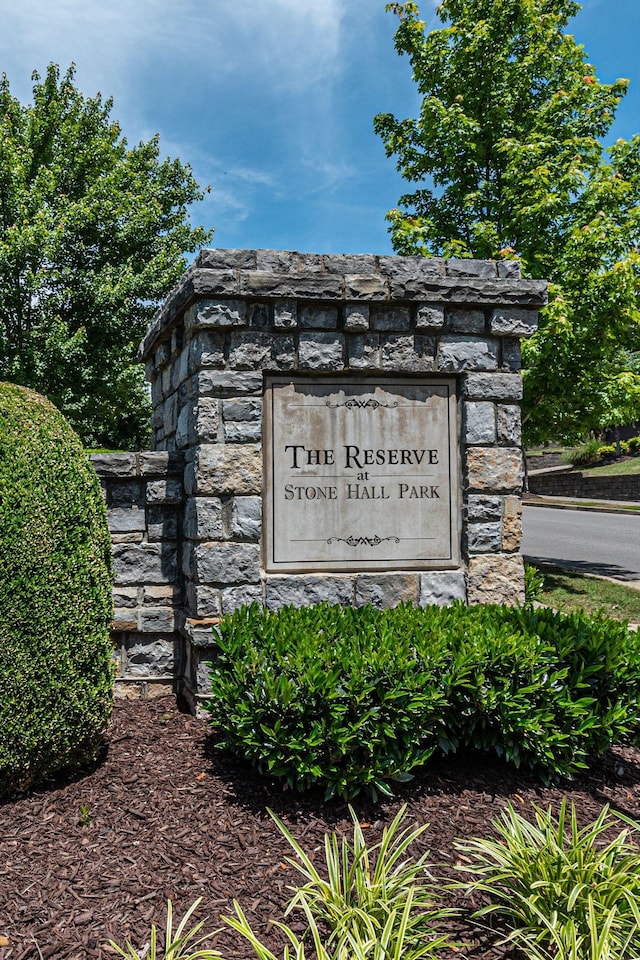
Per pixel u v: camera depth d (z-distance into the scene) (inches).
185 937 99.8
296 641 156.8
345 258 200.1
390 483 205.2
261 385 194.5
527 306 208.8
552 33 455.8
